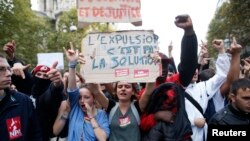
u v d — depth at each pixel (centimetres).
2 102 418
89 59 461
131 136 443
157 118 432
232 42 475
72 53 462
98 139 445
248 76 546
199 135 463
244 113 409
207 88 499
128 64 460
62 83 471
